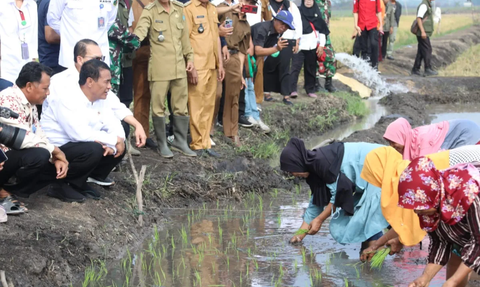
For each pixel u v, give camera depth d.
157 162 7.75
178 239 6.16
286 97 11.75
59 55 6.78
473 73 18.83
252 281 5.16
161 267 5.45
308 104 12.05
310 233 5.84
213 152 8.35
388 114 13.16
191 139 8.72
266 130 9.98
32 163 5.44
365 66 15.61
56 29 6.75
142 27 7.39
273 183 8.20
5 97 5.42
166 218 6.82
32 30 6.43
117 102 6.53
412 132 6.18
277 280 5.17
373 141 10.05
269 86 11.14
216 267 5.45
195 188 7.46
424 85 15.80
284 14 9.14
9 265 4.79
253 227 6.55
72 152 5.88
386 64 18.75
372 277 5.24
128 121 6.50
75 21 6.63
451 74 18.53
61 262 5.16
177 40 7.62
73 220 5.75
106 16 6.81
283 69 10.91
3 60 6.28
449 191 3.84
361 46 15.76
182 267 5.45
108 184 6.59
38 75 5.46
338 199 5.49
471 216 3.83
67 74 6.11
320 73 13.02
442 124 6.23
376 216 5.48
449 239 4.15
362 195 5.57
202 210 7.14
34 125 5.64
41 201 5.94
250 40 9.02
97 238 5.71
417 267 5.47
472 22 41.78
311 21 12.14
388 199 5.27
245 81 9.55
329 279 5.20
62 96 5.91
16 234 5.19
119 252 5.75
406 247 5.97
